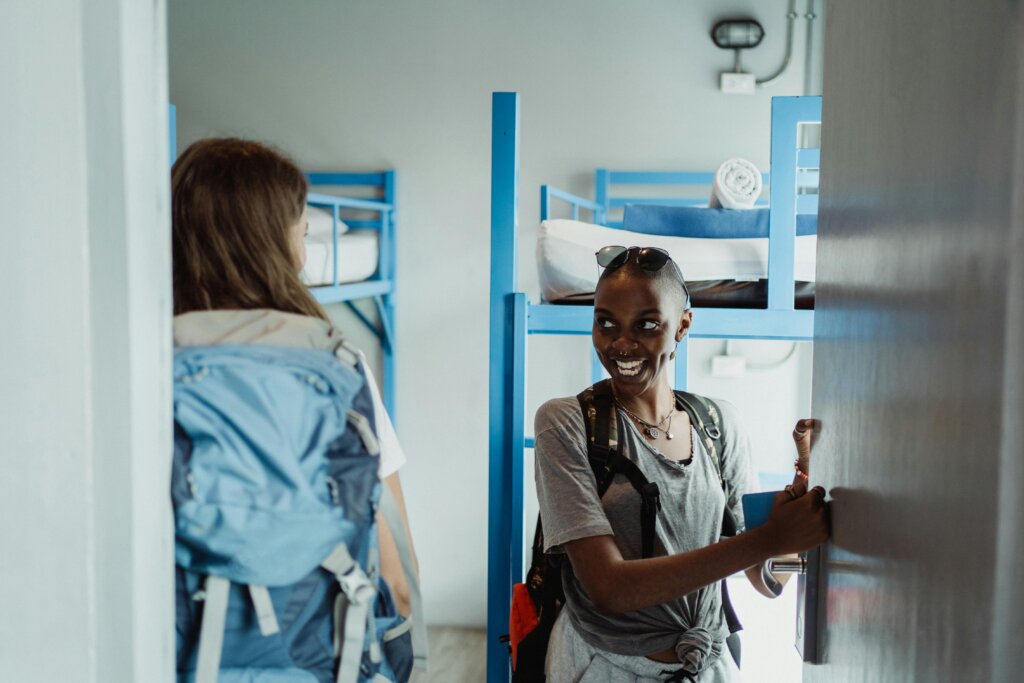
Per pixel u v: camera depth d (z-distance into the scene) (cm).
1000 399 55
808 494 100
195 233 108
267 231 110
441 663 404
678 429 132
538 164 426
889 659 75
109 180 60
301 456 97
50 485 61
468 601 448
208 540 92
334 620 100
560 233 196
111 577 62
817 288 102
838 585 92
